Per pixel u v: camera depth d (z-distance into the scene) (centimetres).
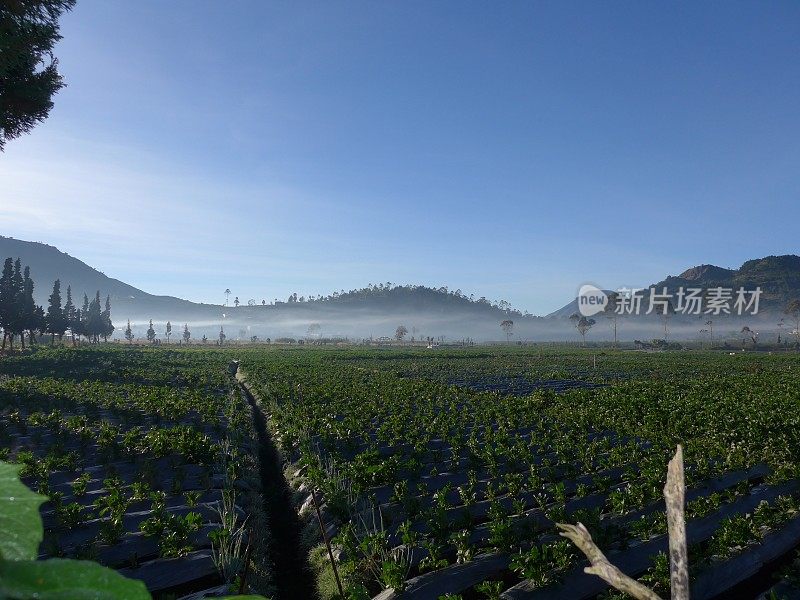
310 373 4566
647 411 2311
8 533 63
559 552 852
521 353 9725
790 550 971
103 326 12356
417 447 1562
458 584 854
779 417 1955
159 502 1076
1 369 4512
